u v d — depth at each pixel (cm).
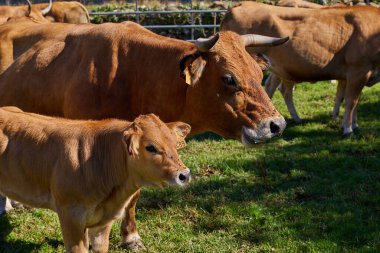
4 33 777
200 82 622
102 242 601
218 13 1836
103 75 657
